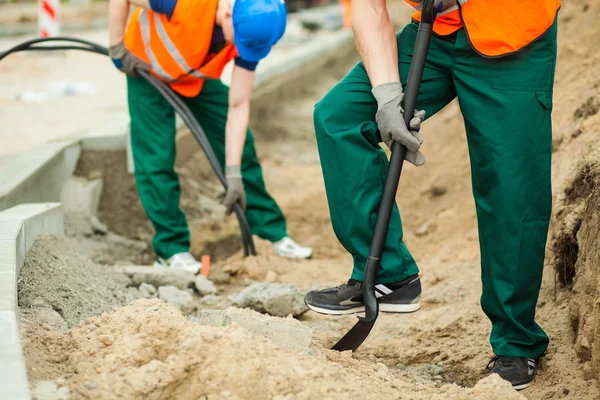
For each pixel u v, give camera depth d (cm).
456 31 304
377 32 309
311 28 1831
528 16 293
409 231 607
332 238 619
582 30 662
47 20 1277
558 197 448
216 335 262
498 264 313
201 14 462
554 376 319
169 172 523
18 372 218
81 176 648
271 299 423
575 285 349
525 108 300
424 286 465
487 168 307
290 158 941
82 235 593
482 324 384
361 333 315
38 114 852
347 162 308
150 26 481
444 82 318
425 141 790
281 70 1234
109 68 1202
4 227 355
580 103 555
